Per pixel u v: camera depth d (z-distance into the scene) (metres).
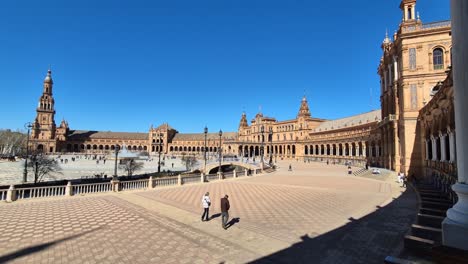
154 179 28.86
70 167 75.00
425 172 35.16
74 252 10.16
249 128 158.38
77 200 20.73
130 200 21.11
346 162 82.62
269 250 10.52
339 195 24.39
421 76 39.56
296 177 42.84
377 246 10.93
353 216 16.17
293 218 15.65
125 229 13.23
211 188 28.97
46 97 164.62
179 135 193.75
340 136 95.50
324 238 11.98
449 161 21.02
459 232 5.97
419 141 38.56
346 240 11.69
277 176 44.56
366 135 77.88
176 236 12.21
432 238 9.14
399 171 42.06
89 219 15.05
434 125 28.44
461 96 6.15
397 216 16.16
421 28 40.44
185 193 25.20
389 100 49.72
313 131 122.50
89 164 83.75
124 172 61.84
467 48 5.97
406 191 26.97
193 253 10.16
